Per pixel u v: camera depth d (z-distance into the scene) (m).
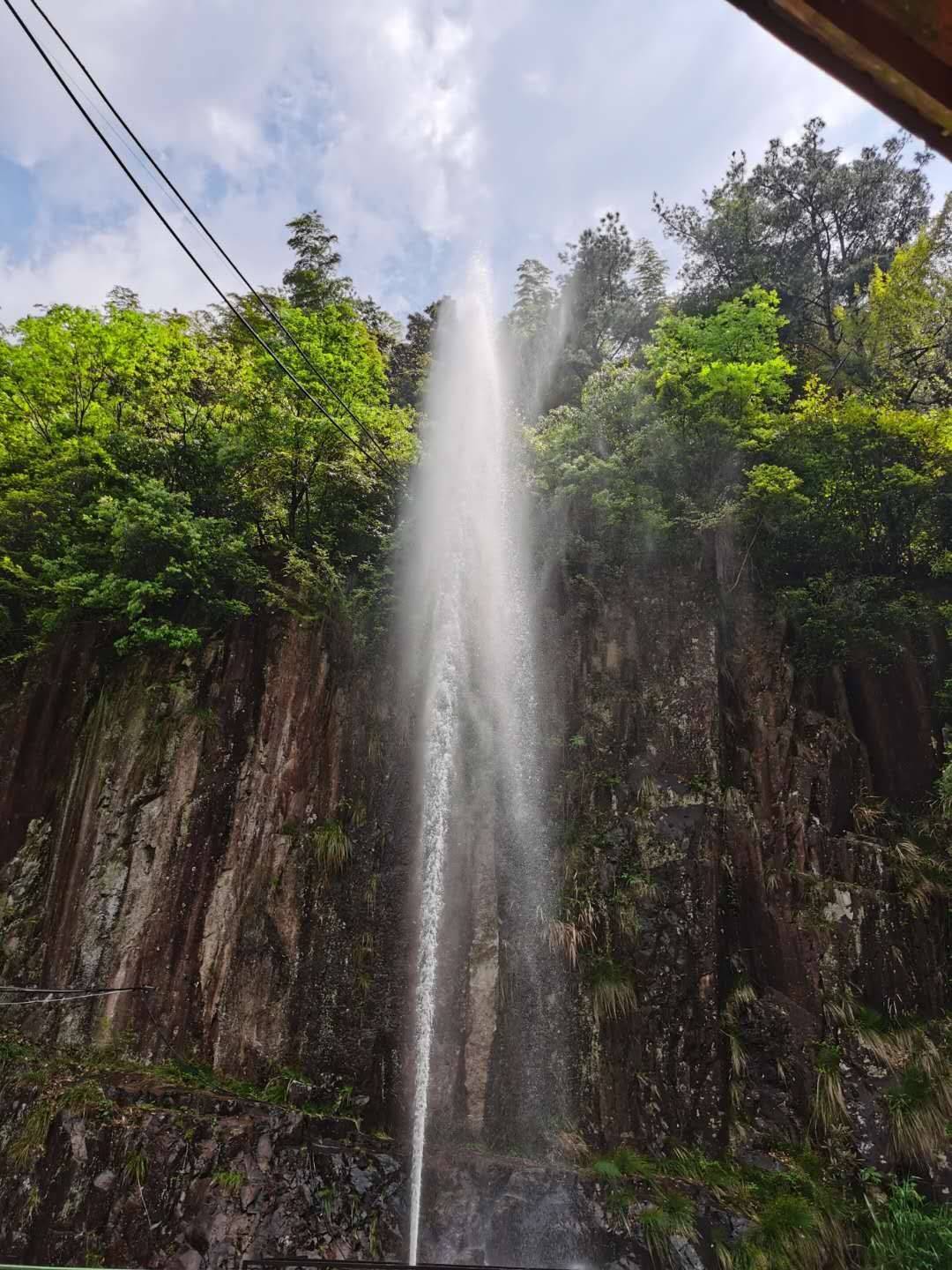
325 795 15.17
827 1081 12.88
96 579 16.61
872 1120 12.55
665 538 17.25
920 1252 11.08
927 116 2.49
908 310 21.34
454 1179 11.99
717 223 26.23
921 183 26.23
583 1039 13.48
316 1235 11.08
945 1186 11.88
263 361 18.52
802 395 23.06
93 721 16.17
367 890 14.67
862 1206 11.90
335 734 15.62
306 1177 11.55
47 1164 11.55
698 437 17.69
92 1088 12.34
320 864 14.56
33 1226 11.12
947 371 21.30
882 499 17.11
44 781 16.06
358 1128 12.62
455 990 13.96
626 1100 13.05
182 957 13.88
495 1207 11.70
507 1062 13.42
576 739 15.73
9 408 18.81
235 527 17.59
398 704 16.20
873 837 15.02
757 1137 12.72
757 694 16.16
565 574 17.36
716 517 16.42
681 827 14.72
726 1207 11.71
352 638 16.34
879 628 16.66
